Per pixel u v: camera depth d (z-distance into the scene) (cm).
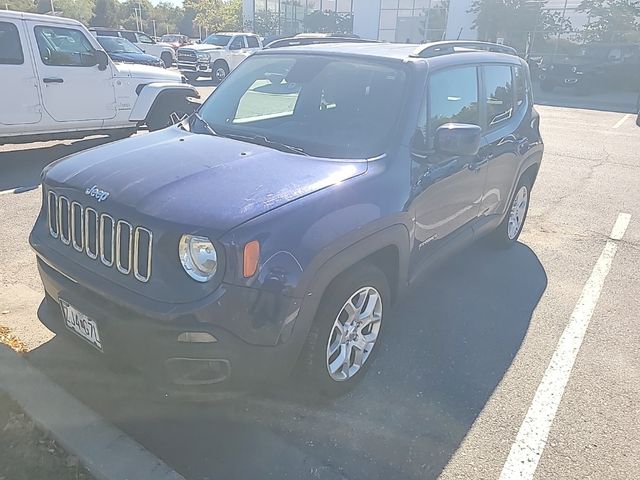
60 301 275
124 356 250
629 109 1875
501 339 383
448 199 371
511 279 481
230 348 237
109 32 2461
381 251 312
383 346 365
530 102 543
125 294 243
